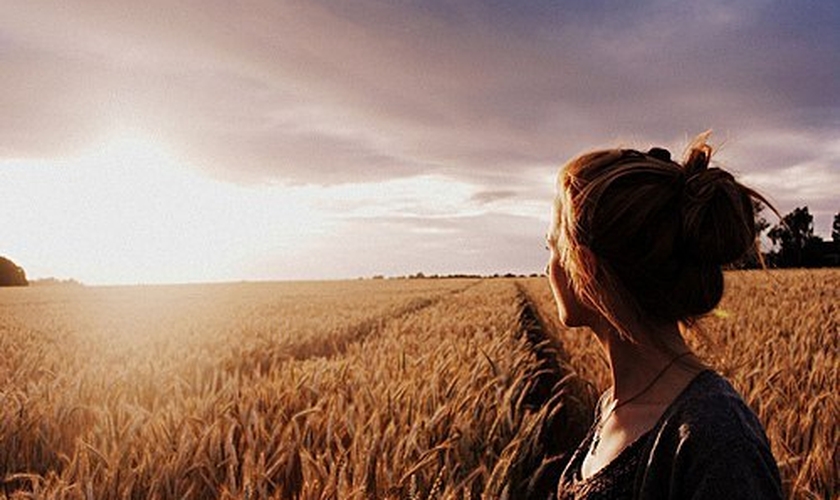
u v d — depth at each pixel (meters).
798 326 10.64
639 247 1.21
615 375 1.36
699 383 1.19
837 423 4.50
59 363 10.05
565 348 10.41
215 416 4.85
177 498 3.57
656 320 1.28
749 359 6.96
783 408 5.11
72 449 5.09
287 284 74.88
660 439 1.15
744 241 1.21
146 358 10.52
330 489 3.23
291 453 3.97
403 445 4.05
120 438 4.36
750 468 1.04
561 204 1.39
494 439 4.38
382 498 3.32
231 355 10.29
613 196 1.22
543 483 4.68
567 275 1.41
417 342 10.55
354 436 4.03
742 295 19.77
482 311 17.94
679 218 1.21
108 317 24.05
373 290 48.31
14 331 16.88
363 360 7.99
